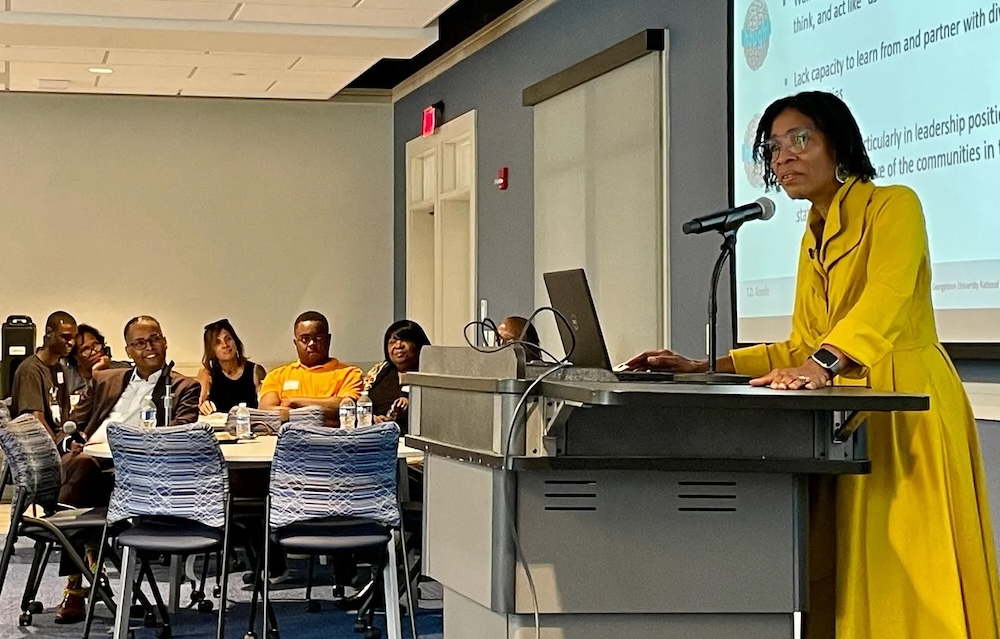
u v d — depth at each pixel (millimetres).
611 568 2258
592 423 2178
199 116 10695
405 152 10633
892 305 2354
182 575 6625
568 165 7105
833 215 2557
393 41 7832
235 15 7398
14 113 10383
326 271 10930
